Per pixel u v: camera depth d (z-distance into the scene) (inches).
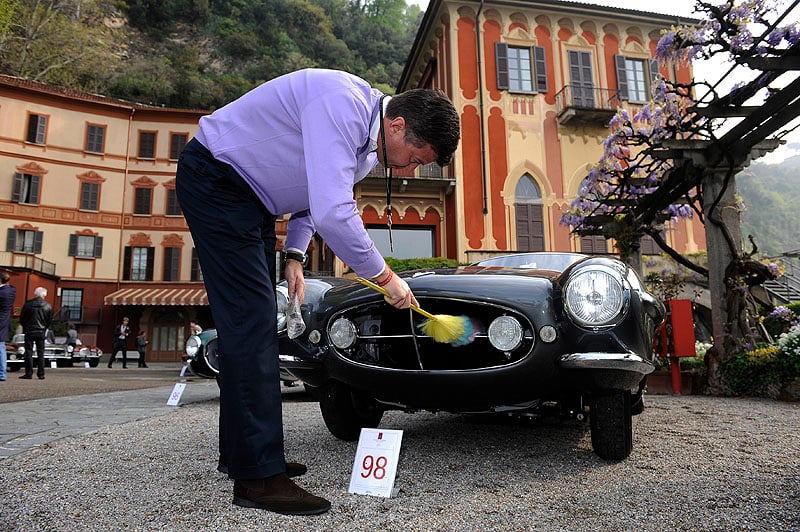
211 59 2433.6
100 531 53.0
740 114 203.0
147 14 2496.3
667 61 215.5
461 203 635.5
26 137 970.1
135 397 212.1
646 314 88.3
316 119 58.2
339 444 101.0
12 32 1443.2
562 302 80.5
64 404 180.9
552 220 650.2
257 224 64.4
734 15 183.8
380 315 87.7
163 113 1063.6
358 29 2947.8
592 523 56.6
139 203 1045.2
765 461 86.0
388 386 85.9
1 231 938.1
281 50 2527.1
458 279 86.8
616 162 286.5
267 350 62.2
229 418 60.1
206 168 62.3
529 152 658.2
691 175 239.8
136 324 1036.5
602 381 79.2
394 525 55.6
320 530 53.7
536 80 673.6
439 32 710.5
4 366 304.5
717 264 228.5
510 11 682.2
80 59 1576.0
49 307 361.7
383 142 61.6
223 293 62.0
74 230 998.4
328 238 57.4
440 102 60.8
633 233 299.3
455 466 83.3
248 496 60.1
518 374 80.0
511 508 61.7
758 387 201.8
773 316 232.5
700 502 63.8
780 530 53.9
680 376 224.5
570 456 90.4
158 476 75.2
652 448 97.0
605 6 687.1
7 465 82.6
